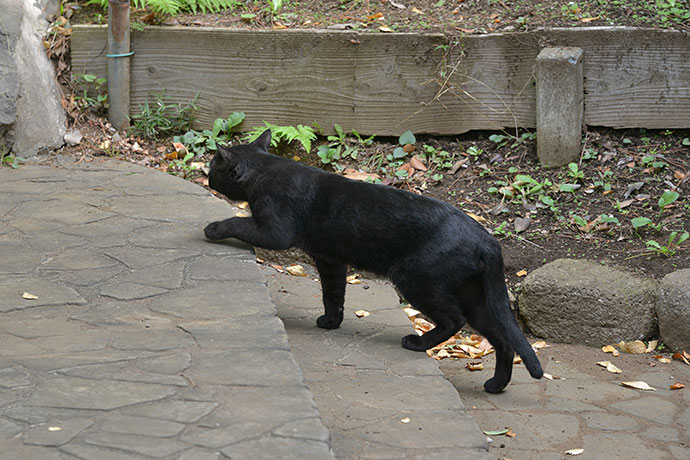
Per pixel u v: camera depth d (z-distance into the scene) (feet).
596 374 16.31
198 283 14.12
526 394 15.11
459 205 21.43
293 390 10.42
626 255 19.21
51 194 18.71
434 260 14.19
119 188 19.30
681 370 16.49
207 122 23.98
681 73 22.22
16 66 21.62
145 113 23.54
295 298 17.88
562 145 21.95
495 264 14.30
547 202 20.84
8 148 21.07
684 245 19.15
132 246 15.74
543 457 12.48
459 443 11.11
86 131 23.12
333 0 26.05
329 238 15.05
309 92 23.53
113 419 9.50
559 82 21.58
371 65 23.18
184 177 22.09
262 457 8.75
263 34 23.27
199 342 11.84
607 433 13.42
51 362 10.97
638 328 17.61
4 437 9.00
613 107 22.72
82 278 14.11
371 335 15.69
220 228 15.75
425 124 23.41
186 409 9.81
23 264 14.64
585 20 23.39
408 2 25.73
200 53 23.57
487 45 22.79
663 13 23.31
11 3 23.09
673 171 21.54
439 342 14.69
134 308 13.03
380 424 11.62
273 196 15.42
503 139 23.11
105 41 23.68
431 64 23.06
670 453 12.76
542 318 18.26
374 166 22.88
